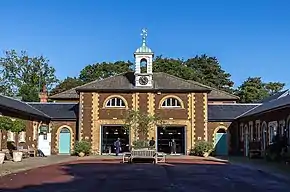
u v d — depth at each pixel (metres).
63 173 23.25
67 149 46.81
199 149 43.19
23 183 18.34
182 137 45.31
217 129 47.06
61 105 49.41
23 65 80.06
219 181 19.59
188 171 24.72
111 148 45.12
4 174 22.52
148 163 32.12
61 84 82.25
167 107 44.97
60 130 47.03
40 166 28.38
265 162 33.12
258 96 81.19
